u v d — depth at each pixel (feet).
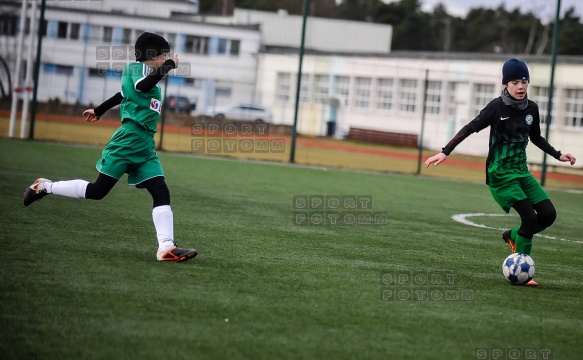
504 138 53.42
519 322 42.11
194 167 139.13
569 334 40.37
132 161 51.60
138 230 64.49
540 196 54.08
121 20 304.50
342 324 39.01
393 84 335.47
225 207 86.48
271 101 346.95
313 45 417.08
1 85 265.54
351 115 346.33
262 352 33.71
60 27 293.02
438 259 61.98
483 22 542.57
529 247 54.65
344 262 56.90
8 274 44.80
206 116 310.45
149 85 50.26
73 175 106.83
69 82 295.28
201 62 338.13
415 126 327.26
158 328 36.24
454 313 43.09
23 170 107.04
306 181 132.36
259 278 48.57
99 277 45.57
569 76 266.98
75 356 32.04
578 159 265.75
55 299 40.22
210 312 39.52
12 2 268.41
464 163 245.86
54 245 54.70
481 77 301.22
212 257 54.75
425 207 105.70
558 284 54.44
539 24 519.19
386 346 35.91
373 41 426.92
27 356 31.78
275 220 78.38
